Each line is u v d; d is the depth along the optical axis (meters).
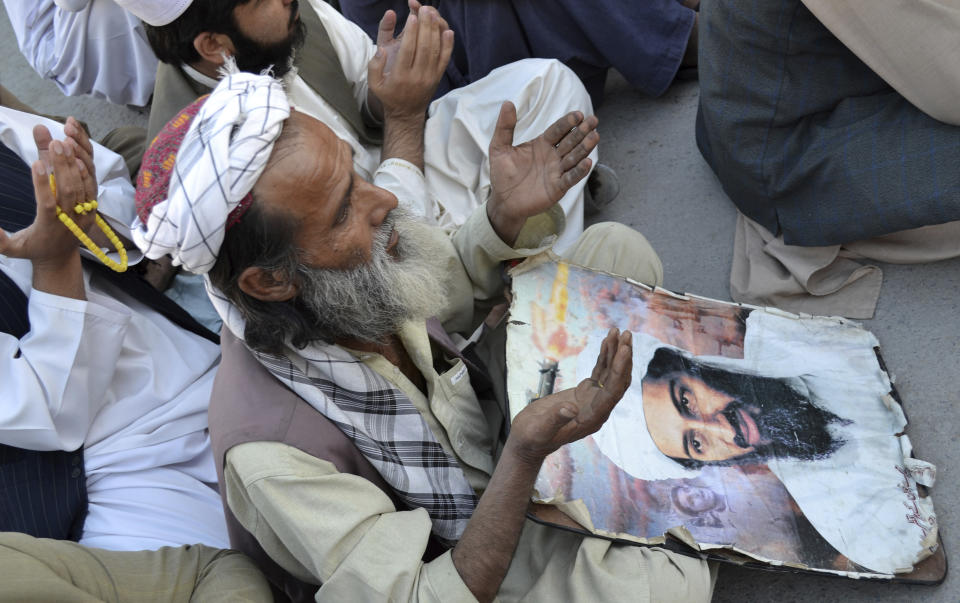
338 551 1.44
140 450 1.96
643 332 1.90
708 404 1.83
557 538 1.65
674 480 1.69
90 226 1.73
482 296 2.06
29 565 1.38
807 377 1.90
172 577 1.59
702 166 2.74
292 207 1.40
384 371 1.66
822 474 1.75
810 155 2.15
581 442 1.68
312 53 2.39
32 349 1.80
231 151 1.33
